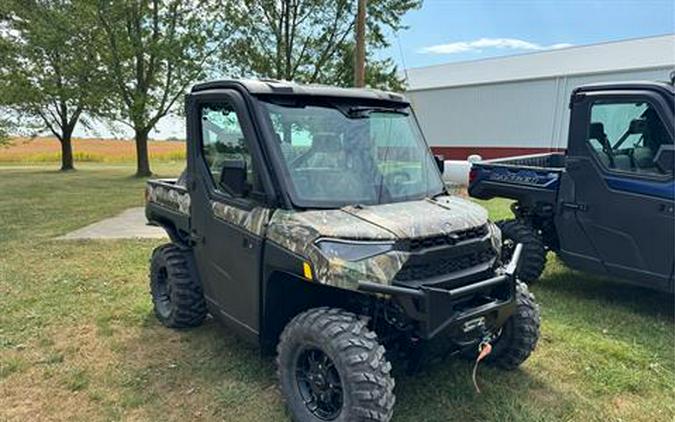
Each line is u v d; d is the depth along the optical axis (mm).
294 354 2949
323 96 3326
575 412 3203
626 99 4688
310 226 2791
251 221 3131
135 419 3104
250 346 4000
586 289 5703
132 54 19328
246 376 3564
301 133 3168
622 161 4754
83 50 19516
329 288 3066
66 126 25438
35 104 22141
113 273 6121
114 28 19438
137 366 3740
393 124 3559
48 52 20141
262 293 3107
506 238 5840
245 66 18109
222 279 3566
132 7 19266
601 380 3598
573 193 5113
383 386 2623
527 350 3471
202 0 18906
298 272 2809
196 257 3971
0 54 20859
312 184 3068
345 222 2803
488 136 23156
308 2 17375
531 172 5602
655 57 20219
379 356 2670
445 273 2863
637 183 4645
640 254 4688
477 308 2879
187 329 4352
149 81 20484
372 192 3203
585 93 4988
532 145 21688
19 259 6785
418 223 2824
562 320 4742
